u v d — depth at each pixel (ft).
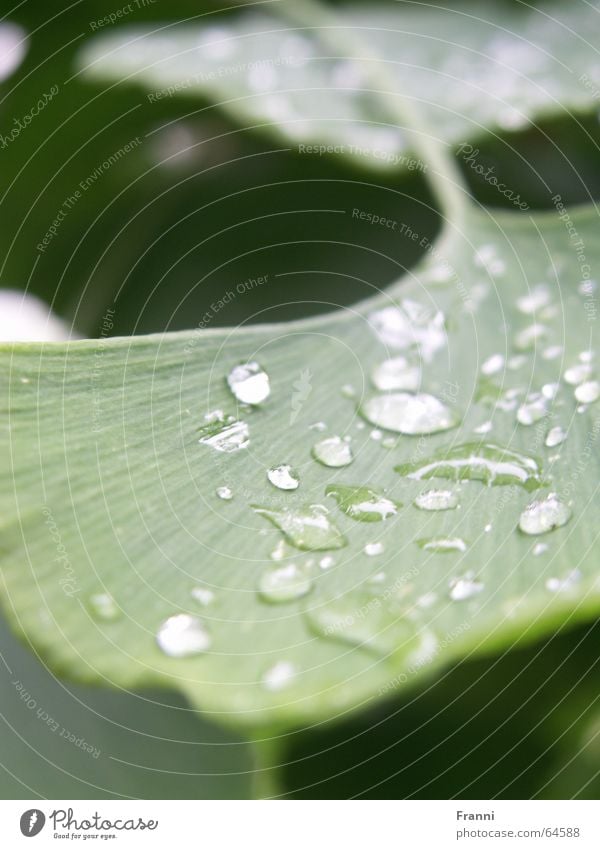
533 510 0.79
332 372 0.84
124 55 0.96
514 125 0.95
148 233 0.96
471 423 0.82
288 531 0.79
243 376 0.83
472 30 1.00
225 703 0.75
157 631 0.76
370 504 0.80
